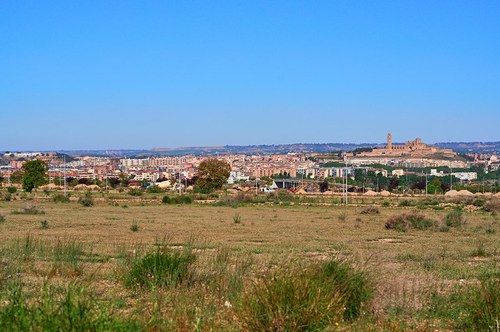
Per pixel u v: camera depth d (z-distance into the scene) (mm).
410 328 9391
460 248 26422
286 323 8102
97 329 6773
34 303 7469
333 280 9586
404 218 40000
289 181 180250
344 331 8477
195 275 11727
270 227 40844
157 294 9938
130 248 20922
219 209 68125
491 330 8836
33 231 34375
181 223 44031
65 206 69625
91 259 17188
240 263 13250
